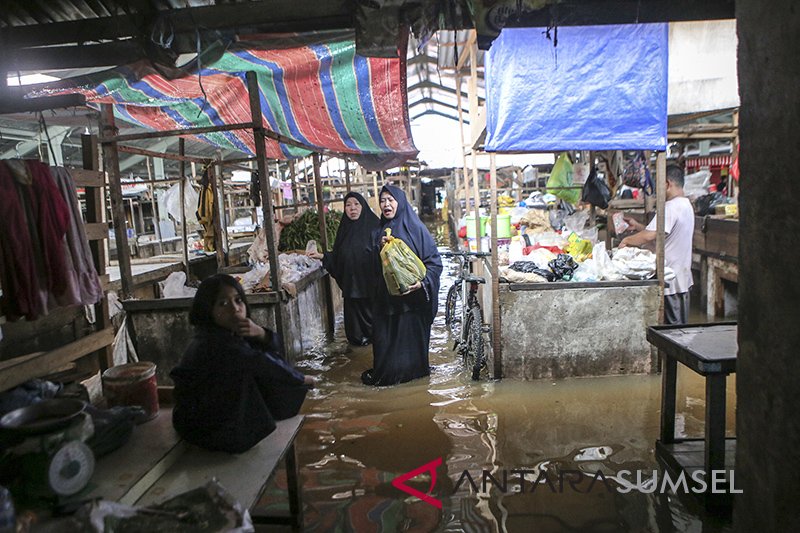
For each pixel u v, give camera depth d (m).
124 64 3.13
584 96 4.49
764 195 1.71
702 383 4.59
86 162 3.76
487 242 6.66
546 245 6.12
